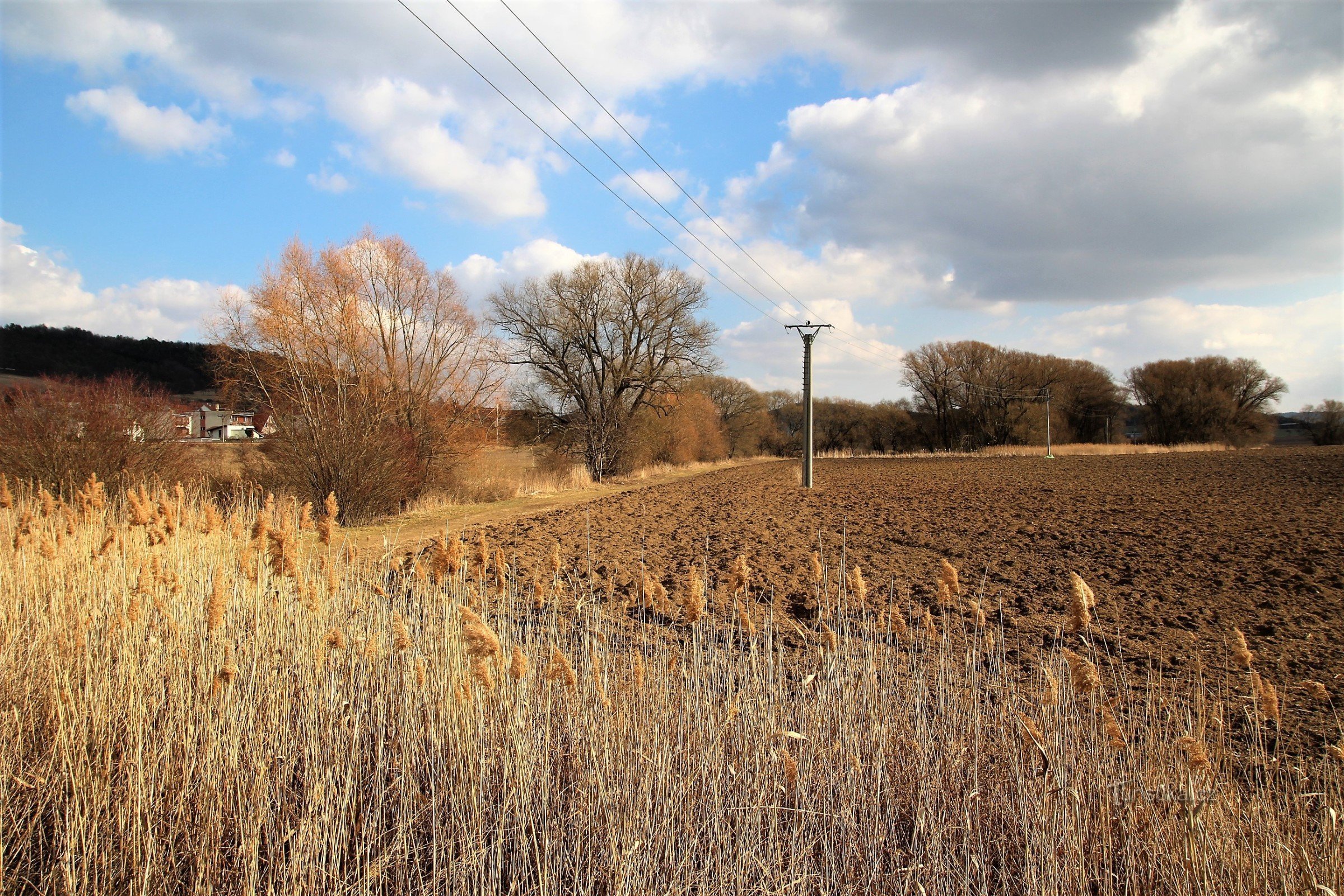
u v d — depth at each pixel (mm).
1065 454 59156
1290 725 4918
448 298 22453
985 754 4320
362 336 20266
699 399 58281
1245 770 4180
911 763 4242
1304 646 6770
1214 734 4633
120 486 13477
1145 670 6203
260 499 15156
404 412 21172
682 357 41500
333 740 4375
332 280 19641
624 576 10211
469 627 3719
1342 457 37625
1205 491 22141
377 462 16812
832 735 4492
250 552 5273
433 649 5207
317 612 5445
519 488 27516
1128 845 3365
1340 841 3168
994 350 72688
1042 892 3234
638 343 40906
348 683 5047
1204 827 3326
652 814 3811
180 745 4215
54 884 3293
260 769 3811
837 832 3820
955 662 6109
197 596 5844
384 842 3781
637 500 23766
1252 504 18219
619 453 40219
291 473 16281
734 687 5160
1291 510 16859
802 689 4715
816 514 18281
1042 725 4230
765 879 3381
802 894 3338
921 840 3730
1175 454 50781
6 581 6242
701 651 6121
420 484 20281
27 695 4578
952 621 7793
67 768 3828
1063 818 3514
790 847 3617
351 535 13672
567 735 4562
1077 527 15008
